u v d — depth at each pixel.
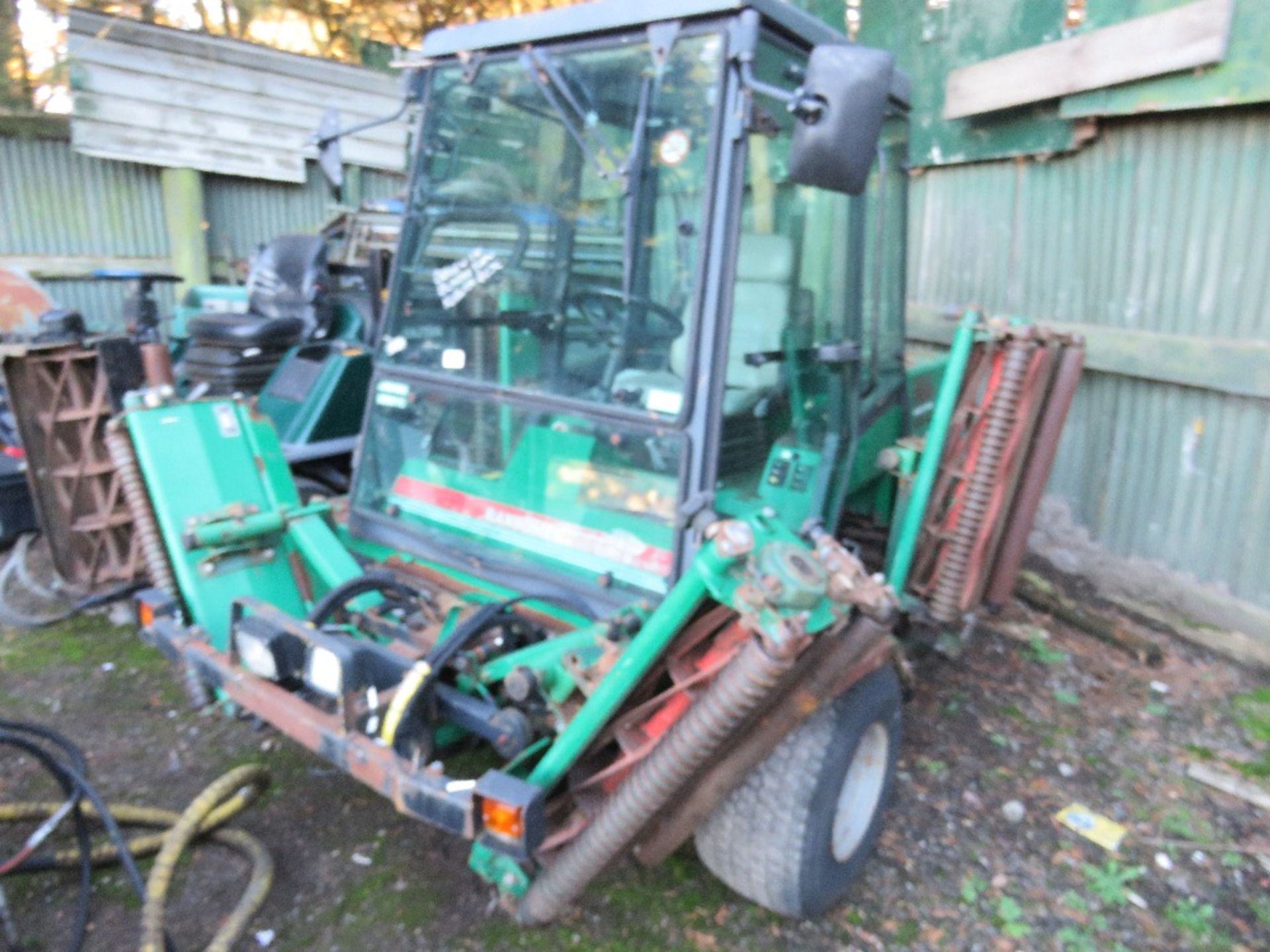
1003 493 2.98
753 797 2.29
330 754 2.14
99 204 7.17
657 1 2.34
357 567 2.83
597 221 2.58
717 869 2.42
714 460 2.40
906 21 5.40
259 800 2.91
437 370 2.97
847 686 2.25
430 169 2.95
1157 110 3.96
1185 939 2.56
